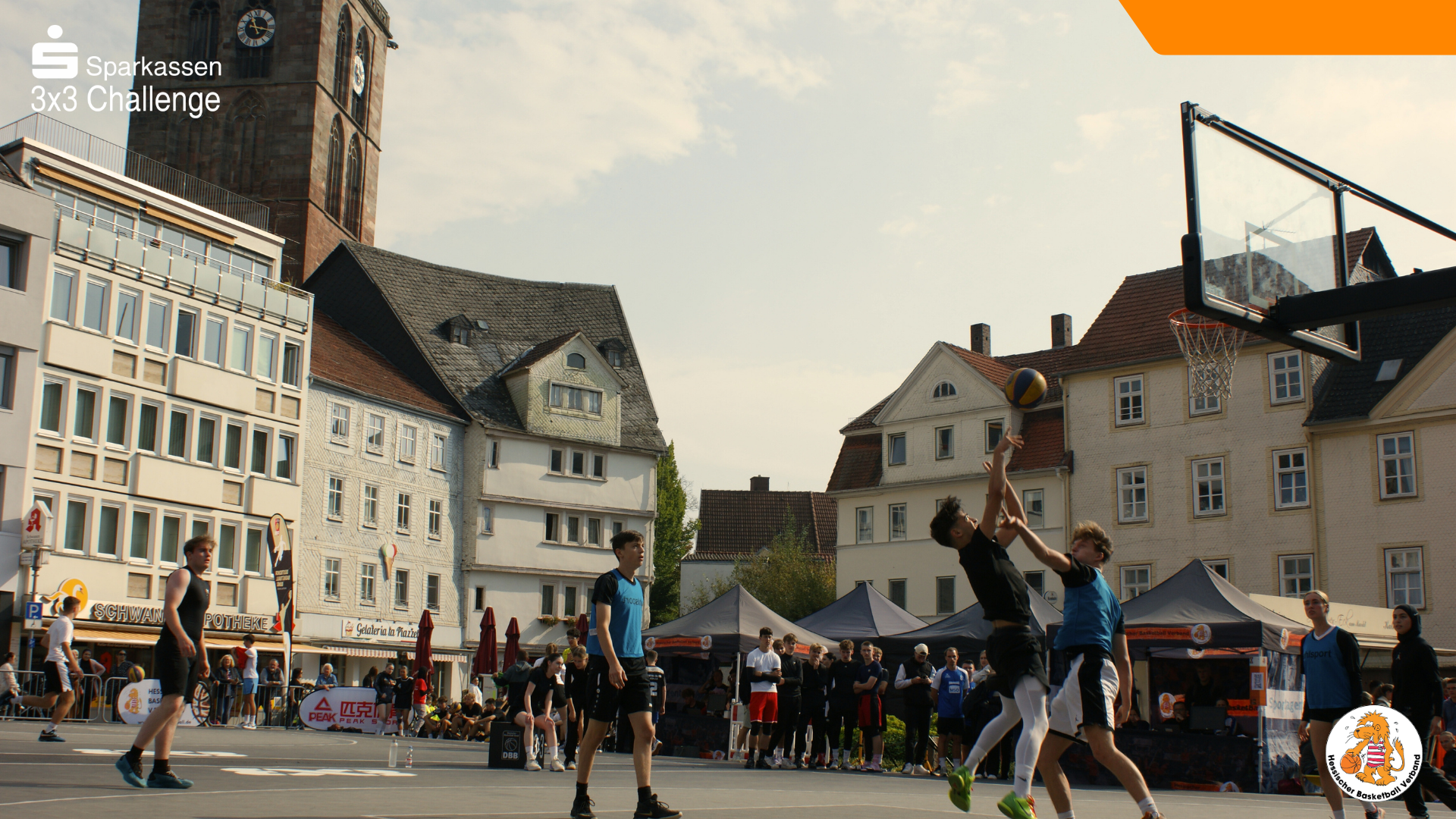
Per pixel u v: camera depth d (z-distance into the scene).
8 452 37.25
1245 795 16.03
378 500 52.59
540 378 59.50
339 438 50.91
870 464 56.72
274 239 49.31
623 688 8.34
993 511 7.32
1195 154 10.20
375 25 83.88
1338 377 43.19
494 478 57.47
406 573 53.78
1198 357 34.38
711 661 30.55
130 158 52.50
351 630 50.44
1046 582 48.81
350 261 61.84
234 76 76.88
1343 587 41.41
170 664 9.40
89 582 39.69
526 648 57.66
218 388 44.84
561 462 60.12
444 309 62.56
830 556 78.19
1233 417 44.88
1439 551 39.47
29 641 36.97
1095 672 7.20
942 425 53.66
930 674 19.30
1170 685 29.55
